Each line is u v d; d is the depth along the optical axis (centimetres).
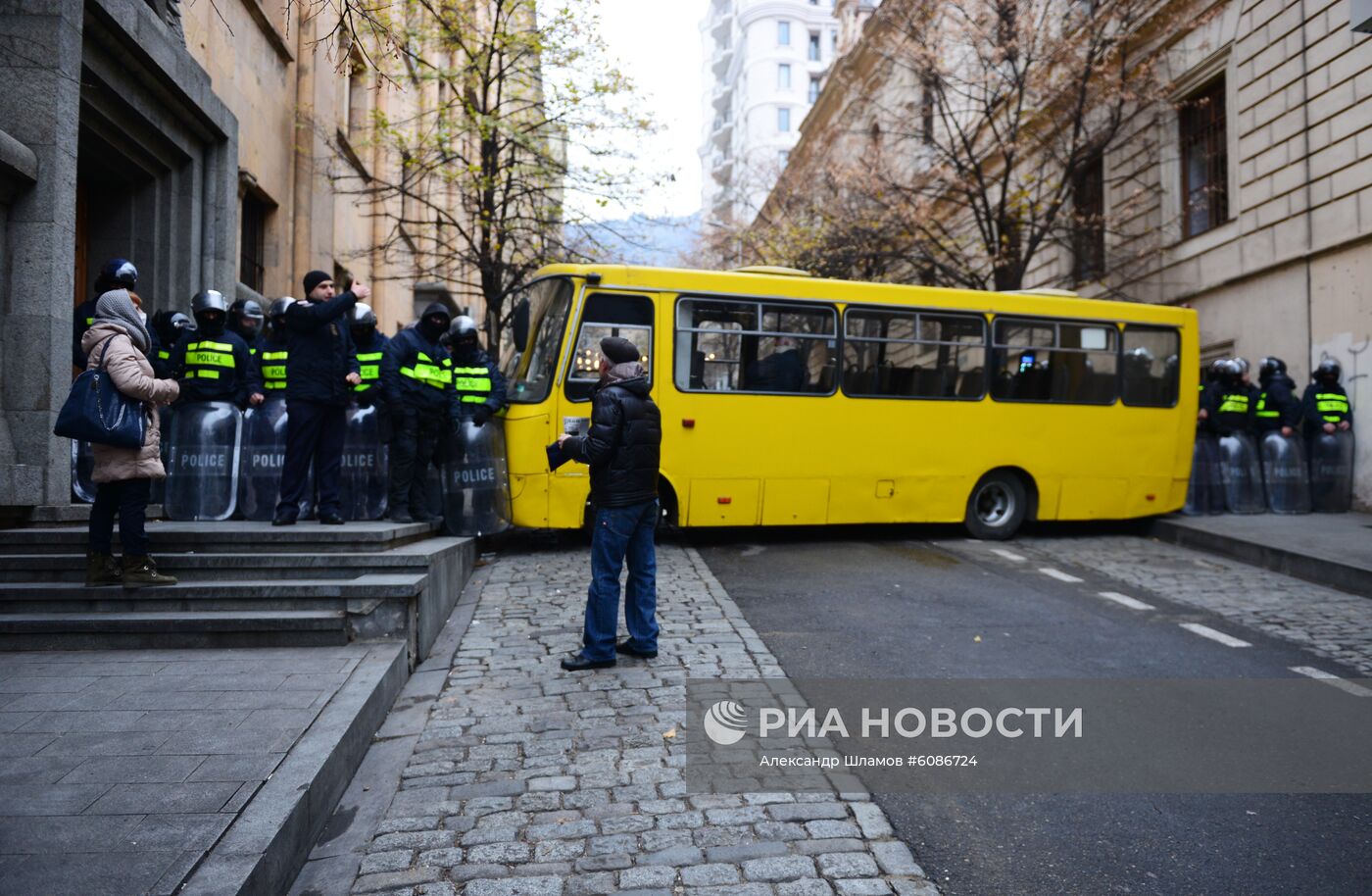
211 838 312
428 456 858
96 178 998
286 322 815
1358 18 898
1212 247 1595
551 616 727
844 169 1997
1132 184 1828
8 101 745
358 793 416
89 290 1007
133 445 566
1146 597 862
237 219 1191
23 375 734
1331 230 1338
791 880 343
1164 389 1241
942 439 1137
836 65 3002
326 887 337
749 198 3052
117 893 276
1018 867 360
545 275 1052
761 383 1065
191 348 796
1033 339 1184
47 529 664
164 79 921
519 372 1022
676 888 337
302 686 484
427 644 625
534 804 405
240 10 1238
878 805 412
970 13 1786
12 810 333
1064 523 1343
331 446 749
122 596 582
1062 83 1711
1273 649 688
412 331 828
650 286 1027
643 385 599
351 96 1789
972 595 846
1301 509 1297
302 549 659
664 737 482
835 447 1091
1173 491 1241
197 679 496
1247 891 344
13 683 488
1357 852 375
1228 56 1564
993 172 2256
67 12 758
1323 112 1352
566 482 980
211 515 784
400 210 2127
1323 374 1307
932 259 1886
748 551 1052
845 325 1102
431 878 343
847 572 938
